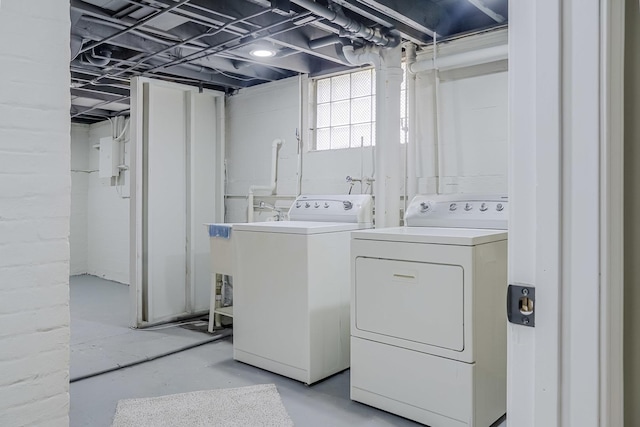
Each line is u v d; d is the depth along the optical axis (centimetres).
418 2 296
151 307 421
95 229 666
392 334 246
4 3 169
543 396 77
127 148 595
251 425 234
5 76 169
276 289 301
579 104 72
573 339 74
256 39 318
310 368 285
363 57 324
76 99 521
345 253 307
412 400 239
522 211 78
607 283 72
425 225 294
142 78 411
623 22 76
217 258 389
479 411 226
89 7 281
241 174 467
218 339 379
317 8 262
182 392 274
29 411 176
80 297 529
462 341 222
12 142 171
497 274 238
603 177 71
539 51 75
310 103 412
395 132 323
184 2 266
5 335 170
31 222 176
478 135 315
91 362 318
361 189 373
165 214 434
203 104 459
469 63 309
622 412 77
